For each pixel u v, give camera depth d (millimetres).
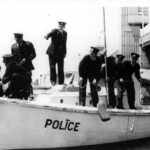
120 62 10320
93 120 9438
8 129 8516
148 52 15773
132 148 10039
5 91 8711
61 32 10320
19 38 9625
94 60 9648
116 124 9930
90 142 9664
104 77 10219
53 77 10469
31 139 8789
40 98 9859
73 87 10180
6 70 8648
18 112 8461
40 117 8695
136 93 10844
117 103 10484
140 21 17203
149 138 11125
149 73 11047
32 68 9859
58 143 9141
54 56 10391
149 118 10742
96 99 9781
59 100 9766
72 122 9133
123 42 16906
